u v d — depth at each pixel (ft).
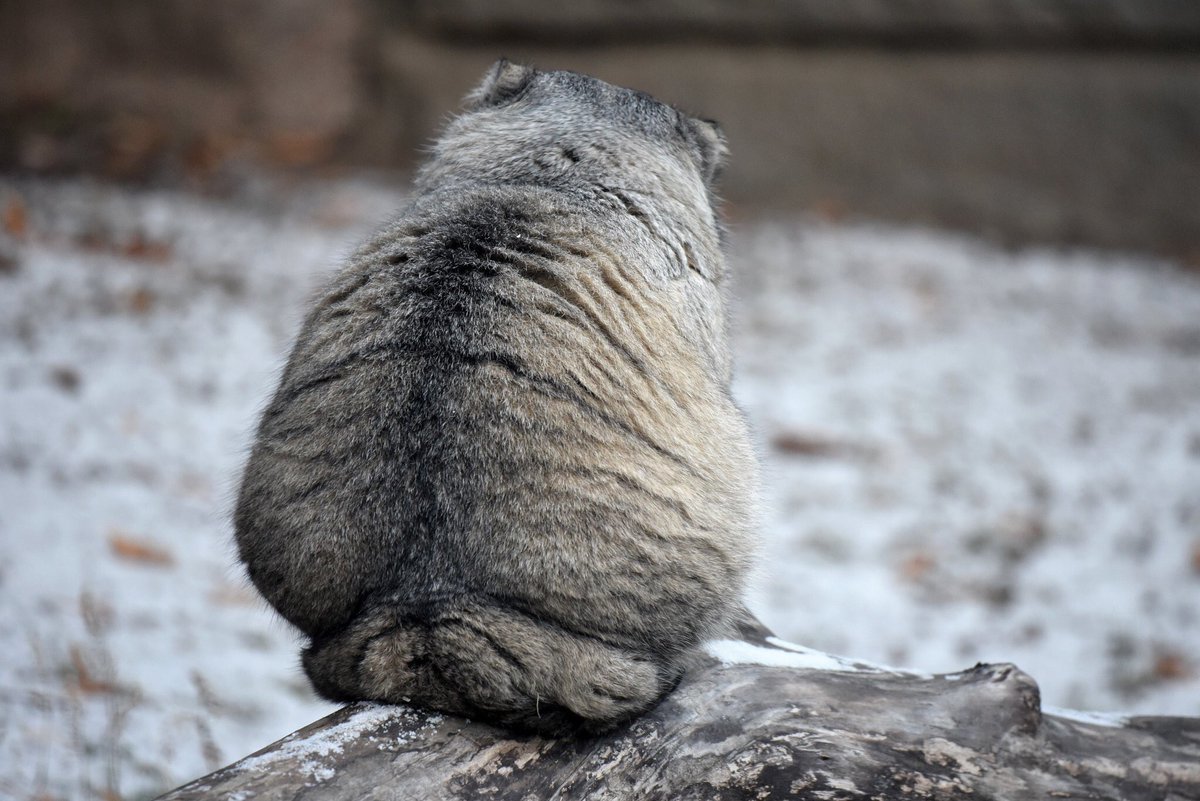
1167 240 121.29
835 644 56.59
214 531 57.93
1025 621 60.95
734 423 31.89
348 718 26.53
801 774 25.93
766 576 33.50
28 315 75.31
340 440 27.48
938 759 26.71
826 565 64.80
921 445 79.10
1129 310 106.11
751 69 118.62
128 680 43.68
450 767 25.85
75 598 48.96
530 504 26.43
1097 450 81.20
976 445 80.23
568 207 31.14
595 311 28.91
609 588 26.84
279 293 85.87
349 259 31.14
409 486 26.86
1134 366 95.61
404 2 117.08
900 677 28.96
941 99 119.75
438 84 115.24
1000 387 89.56
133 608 49.67
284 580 28.07
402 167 114.62
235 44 112.37
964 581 64.49
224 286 85.66
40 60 107.55
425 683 26.53
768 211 117.08
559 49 117.70
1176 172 120.88
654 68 117.50
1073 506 73.51
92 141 105.09
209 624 50.52
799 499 71.10
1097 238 120.78
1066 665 56.59
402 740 26.09
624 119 36.19
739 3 118.32
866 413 82.43
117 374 71.10
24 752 38.09
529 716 26.53
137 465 62.18
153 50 110.93
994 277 109.60
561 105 36.45
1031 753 27.48
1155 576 65.62
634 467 27.61
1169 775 28.12
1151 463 79.61
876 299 101.91
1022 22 120.16
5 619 45.96
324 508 27.32
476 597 26.20
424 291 28.48
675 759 26.32
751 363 87.71
